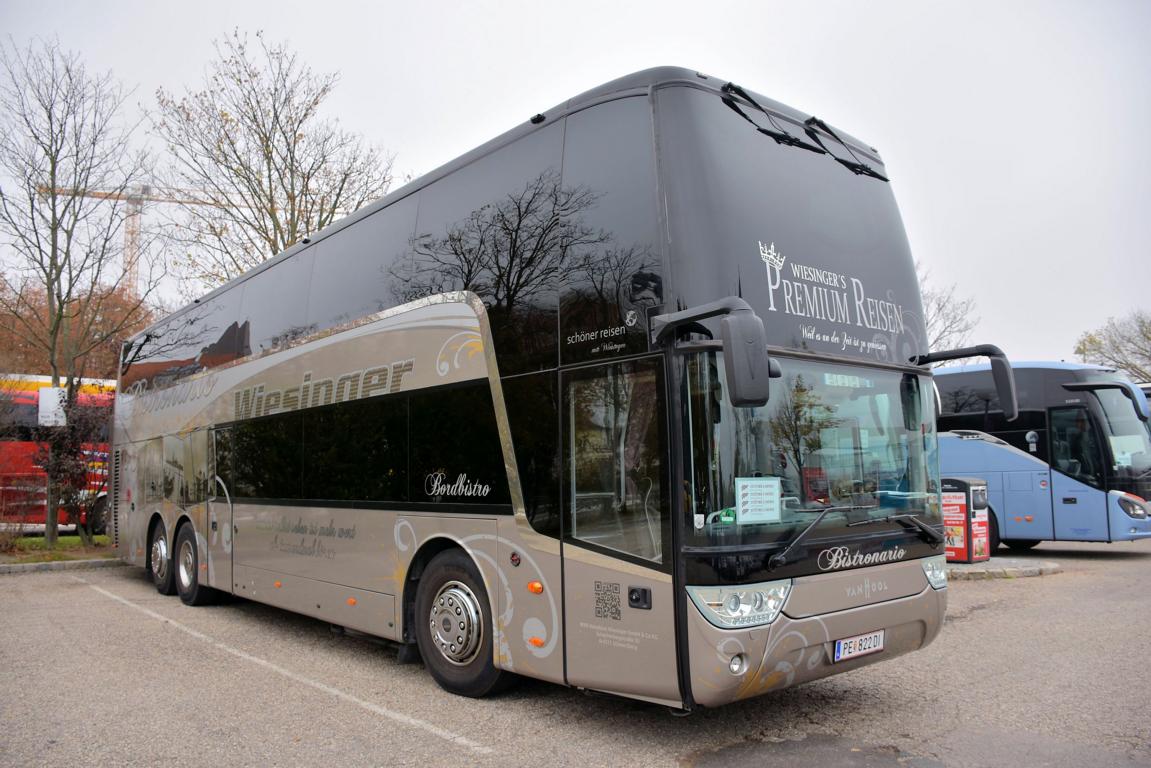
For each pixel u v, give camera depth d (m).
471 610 6.16
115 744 5.29
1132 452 14.66
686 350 4.71
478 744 5.21
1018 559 15.01
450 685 6.34
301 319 8.84
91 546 17.64
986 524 14.29
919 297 6.26
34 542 18.22
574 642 5.24
